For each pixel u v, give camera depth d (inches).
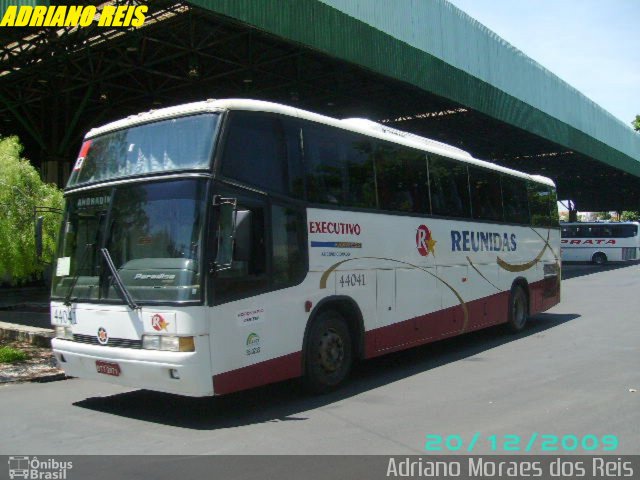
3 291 828.0
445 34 776.9
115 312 257.6
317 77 713.0
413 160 388.5
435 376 346.0
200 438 234.7
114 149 283.1
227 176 258.4
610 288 944.9
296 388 316.5
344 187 325.1
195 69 679.1
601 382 320.5
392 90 780.6
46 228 398.3
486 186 474.3
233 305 253.3
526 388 309.9
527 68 987.9
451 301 412.2
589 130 1246.3
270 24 512.1
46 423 258.7
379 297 342.3
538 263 551.5
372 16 653.3
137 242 260.7
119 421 261.0
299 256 290.0
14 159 397.1
